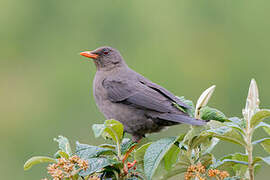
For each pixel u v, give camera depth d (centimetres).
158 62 1603
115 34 1655
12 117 1524
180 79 1578
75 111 1516
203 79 1578
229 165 553
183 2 1667
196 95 1550
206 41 1617
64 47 1647
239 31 1608
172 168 586
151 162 544
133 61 1609
